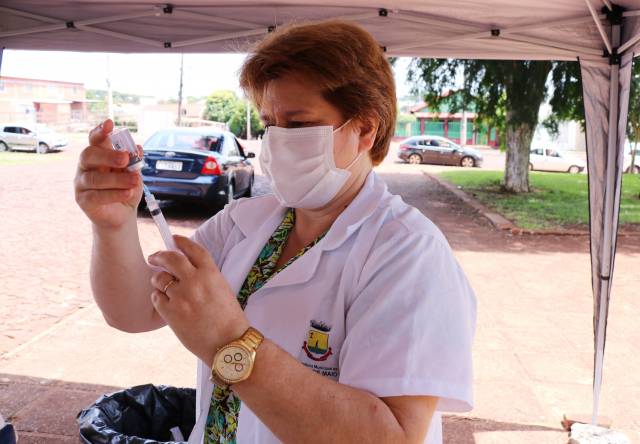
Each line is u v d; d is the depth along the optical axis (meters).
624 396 3.82
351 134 1.11
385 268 1.00
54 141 26.70
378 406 0.86
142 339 4.54
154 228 9.05
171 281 0.83
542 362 4.37
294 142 1.09
